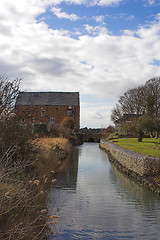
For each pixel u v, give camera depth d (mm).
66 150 27406
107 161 23609
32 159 9453
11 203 5309
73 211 8352
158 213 8352
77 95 68312
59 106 65375
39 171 9680
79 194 10633
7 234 4648
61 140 29375
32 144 9938
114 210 8648
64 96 67875
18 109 8961
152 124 34438
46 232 6336
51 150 15625
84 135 78938
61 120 64938
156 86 45094
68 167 18750
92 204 9227
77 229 6836
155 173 12586
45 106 65062
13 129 8391
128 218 7871
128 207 8984
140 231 6848
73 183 12883
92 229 6871
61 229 6785
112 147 25422
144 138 43500
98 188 11906
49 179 10477
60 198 9773
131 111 51719
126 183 13227
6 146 7598
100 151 36125
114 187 12211
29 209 5789
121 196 10516
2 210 4695
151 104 44281
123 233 6699
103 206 9055
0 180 5117
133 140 38156
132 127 41000
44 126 34250
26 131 9289
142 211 8539
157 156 14016
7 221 4801
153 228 7066
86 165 20438
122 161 18500
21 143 8852
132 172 14961
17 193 5648
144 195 10680
